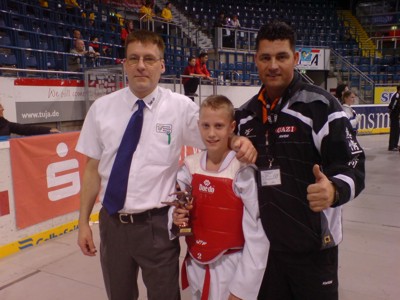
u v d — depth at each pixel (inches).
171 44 500.7
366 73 699.4
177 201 63.8
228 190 62.6
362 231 155.9
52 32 375.2
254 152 60.2
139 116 69.1
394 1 833.5
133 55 66.6
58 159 152.3
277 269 65.1
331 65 652.7
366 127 508.4
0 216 131.1
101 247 75.5
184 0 689.6
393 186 230.1
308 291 63.1
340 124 56.7
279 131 60.8
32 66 312.8
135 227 70.2
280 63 58.1
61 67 340.2
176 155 72.2
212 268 65.5
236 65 561.0
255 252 60.6
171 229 67.4
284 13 805.9
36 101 261.1
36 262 128.6
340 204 53.0
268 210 61.9
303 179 59.8
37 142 143.0
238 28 576.1
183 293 110.1
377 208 187.0
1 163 130.8
